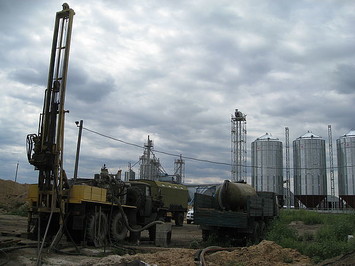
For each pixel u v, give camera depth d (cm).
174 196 3194
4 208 4025
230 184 1909
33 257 1181
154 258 1168
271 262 1159
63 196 1449
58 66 1499
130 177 6600
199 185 5350
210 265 1090
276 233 1739
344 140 5350
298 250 1373
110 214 1628
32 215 1543
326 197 5356
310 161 5438
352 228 1781
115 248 1470
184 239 2147
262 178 5394
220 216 1741
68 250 1361
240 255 1227
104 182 1689
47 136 1438
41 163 1409
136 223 1923
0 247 1209
